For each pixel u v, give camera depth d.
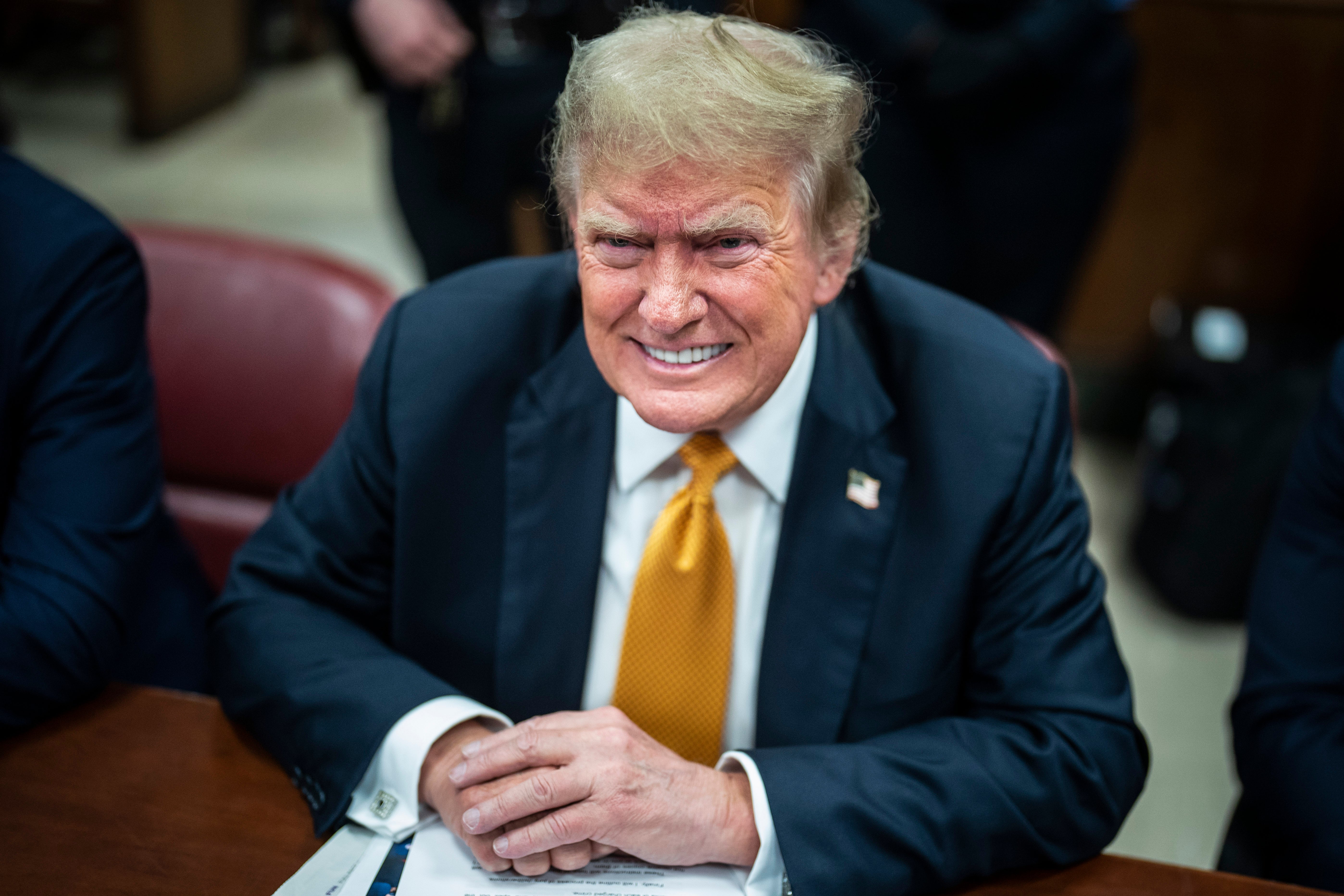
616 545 1.13
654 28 0.92
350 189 5.08
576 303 1.17
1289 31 3.02
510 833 0.93
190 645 1.43
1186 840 2.16
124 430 1.24
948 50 2.25
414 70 2.25
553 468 1.12
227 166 5.25
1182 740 2.41
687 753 1.12
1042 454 1.08
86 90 6.07
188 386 1.54
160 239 1.56
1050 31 2.25
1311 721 1.16
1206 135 3.16
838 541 1.08
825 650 1.09
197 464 1.56
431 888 0.91
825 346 1.12
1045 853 0.99
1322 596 1.20
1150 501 2.89
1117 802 1.02
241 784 1.01
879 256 2.46
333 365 1.51
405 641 1.15
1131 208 3.27
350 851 0.95
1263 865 1.19
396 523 1.13
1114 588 2.88
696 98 0.84
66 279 1.21
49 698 1.07
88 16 5.30
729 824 0.95
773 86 0.87
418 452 1.12
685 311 0.89
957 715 1.13
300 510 1.20
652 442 1.10
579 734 0.98
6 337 1.20
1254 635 1.25
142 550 1.22
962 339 1.12
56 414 1.21
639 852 0.94
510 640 1.12
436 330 1.16
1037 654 1.06
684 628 1.08
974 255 2.54
